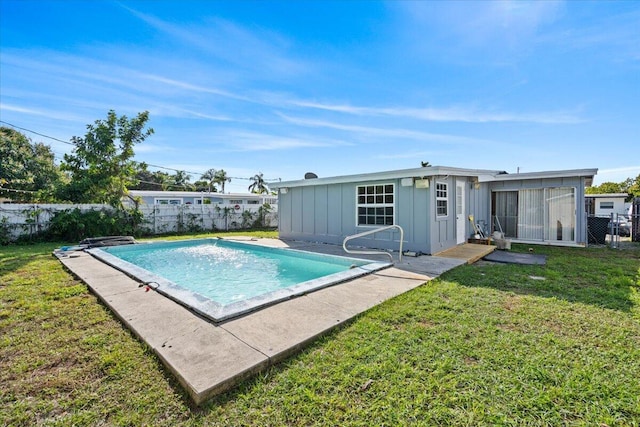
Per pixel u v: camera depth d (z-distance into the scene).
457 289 4.43
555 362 2.43
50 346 2.75
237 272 6.96
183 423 1.83
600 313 3.47
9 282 4.95
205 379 2.11
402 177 7.78
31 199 16.17
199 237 12.31
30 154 19.73
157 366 2.42
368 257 7.18
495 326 3.12
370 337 2.88
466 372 2.30
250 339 2.76
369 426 1.79
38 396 2.07
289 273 6.82
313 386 2.16
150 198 23.64
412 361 2.46
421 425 1.79
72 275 5.45
